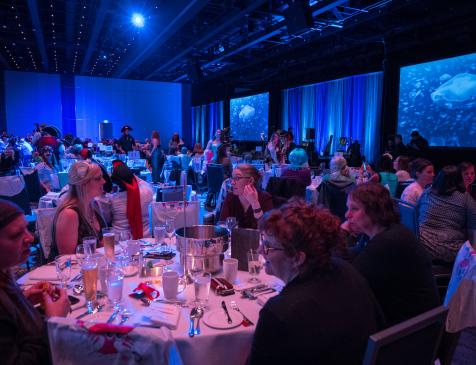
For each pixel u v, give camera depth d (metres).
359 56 9.63
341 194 4.00
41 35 10.96
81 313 1.44
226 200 2.79
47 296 1.36
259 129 15.00
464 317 1.74
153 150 8.57
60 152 7.65
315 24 8.07
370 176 4.86
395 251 1.47
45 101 15.22
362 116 10.97
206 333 1.29
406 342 1.04
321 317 0.95
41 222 3.01
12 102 14.91
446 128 8.20
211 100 18.67
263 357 0.95
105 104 15.99
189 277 1.77
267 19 8.31
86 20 9.79
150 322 1.35
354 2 7.38
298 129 13.45
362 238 2.53
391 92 9.34
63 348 0.99
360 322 1.00
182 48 11.50
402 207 2.69
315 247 1.03
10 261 1.14
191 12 7.55
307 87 12.97
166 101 17.08
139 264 1.85
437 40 7.86
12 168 9.00
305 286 1.01
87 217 2.30
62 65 17.83
